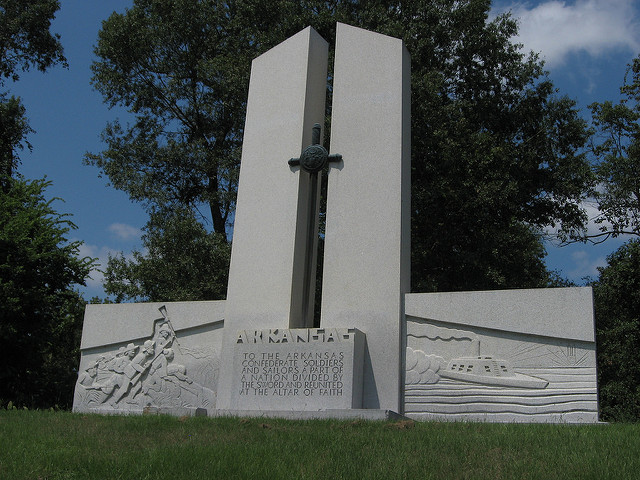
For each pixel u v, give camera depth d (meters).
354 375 11.64
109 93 25.83
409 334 12.05
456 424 9.83
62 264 19.73
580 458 7.05
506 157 22.05
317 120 14.44
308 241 13.43
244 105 23.86
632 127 23.75
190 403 13.34
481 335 11.56
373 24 23.02
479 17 23.53
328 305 12.62
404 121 13.35
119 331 14.40
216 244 23.19
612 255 21.95
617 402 21.30
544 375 10.97
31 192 20.67
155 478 6.75
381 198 12.82
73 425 9.90
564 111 24.12
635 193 23.12
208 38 25.52
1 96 27.45
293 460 7.29
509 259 22.34
